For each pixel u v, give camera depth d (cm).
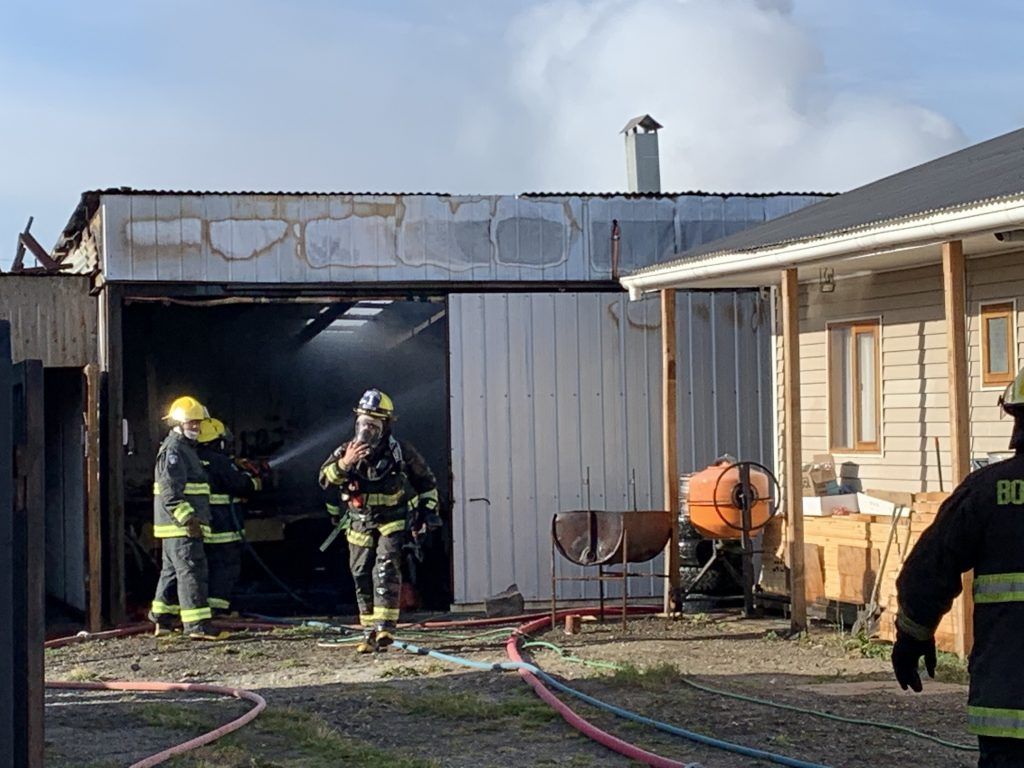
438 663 1066
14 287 1388
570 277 1465
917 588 428
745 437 1486
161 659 1143
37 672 488
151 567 1614
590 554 1252
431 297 1444
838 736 760
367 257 1421
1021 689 400
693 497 1282
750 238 1228
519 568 1441
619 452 1466
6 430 470
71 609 1529
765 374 1494
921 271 1247
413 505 1173
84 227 1511
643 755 706
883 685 926
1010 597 410
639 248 1478
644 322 1477
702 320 1484
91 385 1328
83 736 809
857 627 1144
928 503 1076
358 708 873
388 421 1150
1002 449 1145
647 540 1255
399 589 1151
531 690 919
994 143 1309
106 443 1360
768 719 808
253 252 1391
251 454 1844
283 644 1214
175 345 1814
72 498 1516
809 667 1012
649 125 1856
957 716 811
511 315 1452
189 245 1373
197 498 1252
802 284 1420
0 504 467
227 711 885
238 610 1490
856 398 1343
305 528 1772
